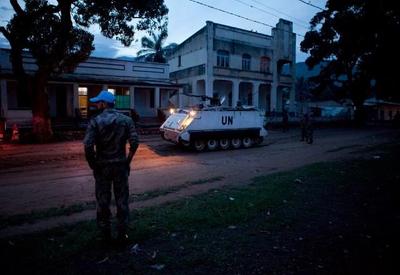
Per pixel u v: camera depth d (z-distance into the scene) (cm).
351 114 4578
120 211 402
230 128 1531
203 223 481
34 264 351
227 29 3125
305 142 1816
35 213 549
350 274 337
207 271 337
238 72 3191
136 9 1641
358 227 475
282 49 3562
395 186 722
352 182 764
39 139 1681
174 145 1636
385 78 969
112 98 409
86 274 330
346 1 1009
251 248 396
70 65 1698
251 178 852
